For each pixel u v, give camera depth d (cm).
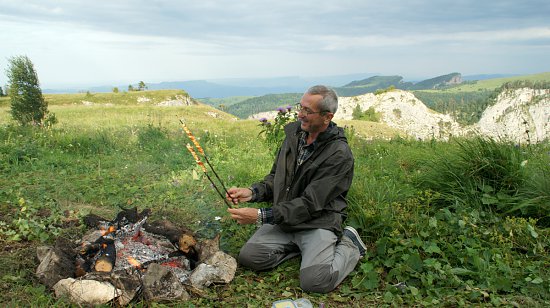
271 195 459
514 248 460
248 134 1512
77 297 339
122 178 729
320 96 395
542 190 526
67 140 1004
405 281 400
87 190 652
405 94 15050
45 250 396
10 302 337
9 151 860
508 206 530
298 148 425
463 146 619
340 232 420
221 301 365
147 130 1218
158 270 360
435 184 592
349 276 416
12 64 1658
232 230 508
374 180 599
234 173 764
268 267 425
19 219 477
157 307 342
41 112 1697
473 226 478
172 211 570
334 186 404
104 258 374
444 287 388
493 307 357
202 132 1396
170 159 891
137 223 432
